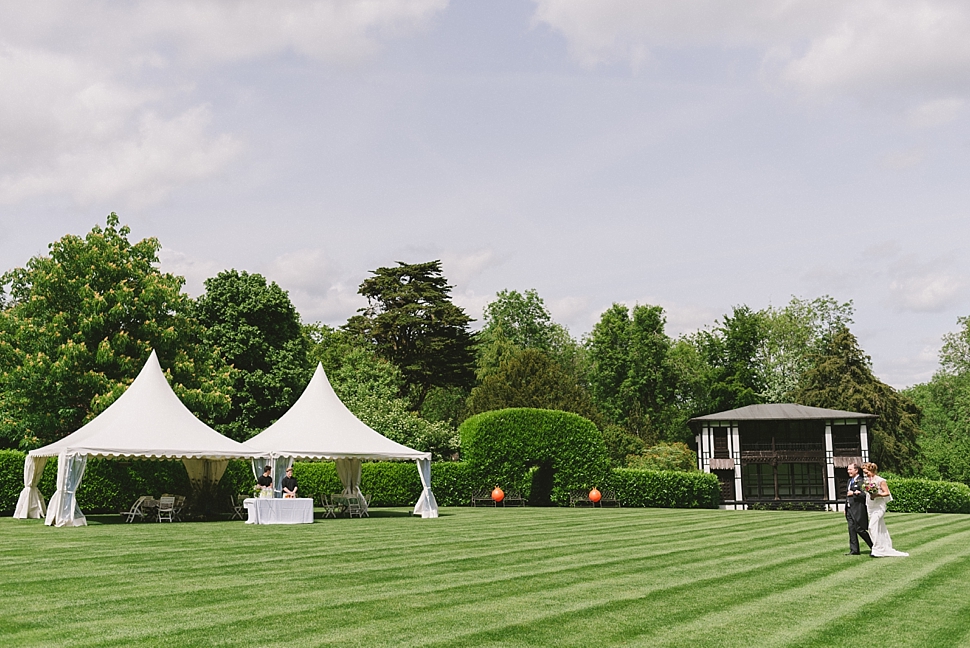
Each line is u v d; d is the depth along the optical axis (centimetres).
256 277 4212
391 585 994
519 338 6869
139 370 3312
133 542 1627
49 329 3216
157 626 744
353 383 4503
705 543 1571
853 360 5403
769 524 2164
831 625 752
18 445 3431
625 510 3059
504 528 2019
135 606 847
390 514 2741
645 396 6366
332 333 5819
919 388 7762
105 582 1025
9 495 2695
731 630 730
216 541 1642
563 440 3472
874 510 1322
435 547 1494
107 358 3192
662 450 4703
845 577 1065
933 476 5741
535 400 4766
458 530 1953
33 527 2120
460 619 777
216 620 771
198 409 3428
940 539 1675
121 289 3303
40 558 1315
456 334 5278
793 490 4484
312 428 2652
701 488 3441
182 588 973
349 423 2742
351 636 704
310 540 1662
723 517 2536
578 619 778
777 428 4444
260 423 4091
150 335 3391
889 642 685
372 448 2602
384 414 3978
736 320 6412
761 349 6400
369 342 5231
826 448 4297
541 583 1009
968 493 3175
